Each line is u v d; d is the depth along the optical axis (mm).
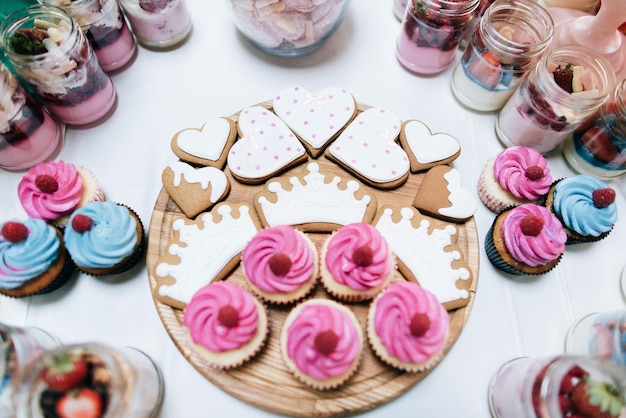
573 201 477
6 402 381
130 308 470
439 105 571
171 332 439
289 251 436
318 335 395
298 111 523
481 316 475
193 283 451
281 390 423
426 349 405
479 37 514
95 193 492
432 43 542
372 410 431
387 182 498
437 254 466
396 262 463
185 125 554
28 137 500
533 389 377
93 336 459
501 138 547
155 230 482
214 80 578
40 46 478
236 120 533
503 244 471
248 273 439
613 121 483
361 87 577
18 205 509
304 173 499
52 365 360
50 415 348
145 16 549
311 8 500
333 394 422
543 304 482
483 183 509
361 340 421
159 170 531
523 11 511
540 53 495
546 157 547
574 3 567
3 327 416
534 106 491
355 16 618
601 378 360
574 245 507
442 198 490
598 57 482
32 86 490
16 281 439
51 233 457
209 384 442
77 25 485
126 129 550
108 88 543
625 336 416
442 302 450
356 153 505
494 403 434
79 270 481
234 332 412
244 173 495
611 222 472
